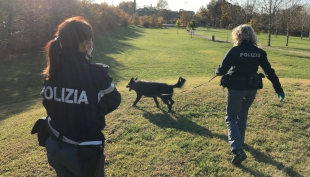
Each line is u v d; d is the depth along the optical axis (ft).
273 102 18.49
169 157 12.04
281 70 51.85
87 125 6.43
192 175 10.70
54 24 76.38
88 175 6.38
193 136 14.08
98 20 136.87
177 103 19.29
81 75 6.40
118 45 94.79
